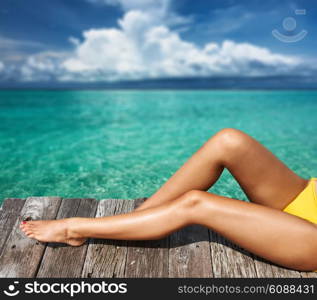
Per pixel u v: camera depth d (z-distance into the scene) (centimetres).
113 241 231
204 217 194
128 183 432
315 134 735
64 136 707
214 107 1242
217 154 203
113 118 955
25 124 842
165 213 200
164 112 1090
